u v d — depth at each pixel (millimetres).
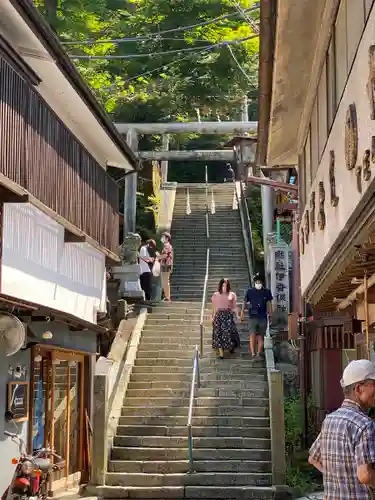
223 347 17156
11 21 9055
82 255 13438
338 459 4930
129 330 18422
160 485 13133
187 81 26125
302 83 10266
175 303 20578
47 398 12000
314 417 15969
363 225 5375
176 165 42812
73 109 12539
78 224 12664
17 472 9141
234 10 26688
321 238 9227
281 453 13031
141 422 14992
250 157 19109
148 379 16422
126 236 21984
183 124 23109
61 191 11539
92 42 18672
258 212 31359
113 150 14977
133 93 25297
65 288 12320
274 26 8602
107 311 16812
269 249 21594
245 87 27141
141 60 27203
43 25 9172
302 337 17125
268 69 9695
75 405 13984
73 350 13281
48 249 11180
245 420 14812
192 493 12711
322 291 8750
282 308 20141
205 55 26844
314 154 10117
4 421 9984
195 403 15484
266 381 16250
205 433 14570
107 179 15164
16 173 9227
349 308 9648
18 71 9305
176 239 28203
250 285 23797
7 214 9336
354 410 5020
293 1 8125
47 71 10734
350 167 6574
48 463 9500
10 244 9469
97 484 13148
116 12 28344
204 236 28406
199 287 23688
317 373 15859
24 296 10094
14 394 10250
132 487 12953
